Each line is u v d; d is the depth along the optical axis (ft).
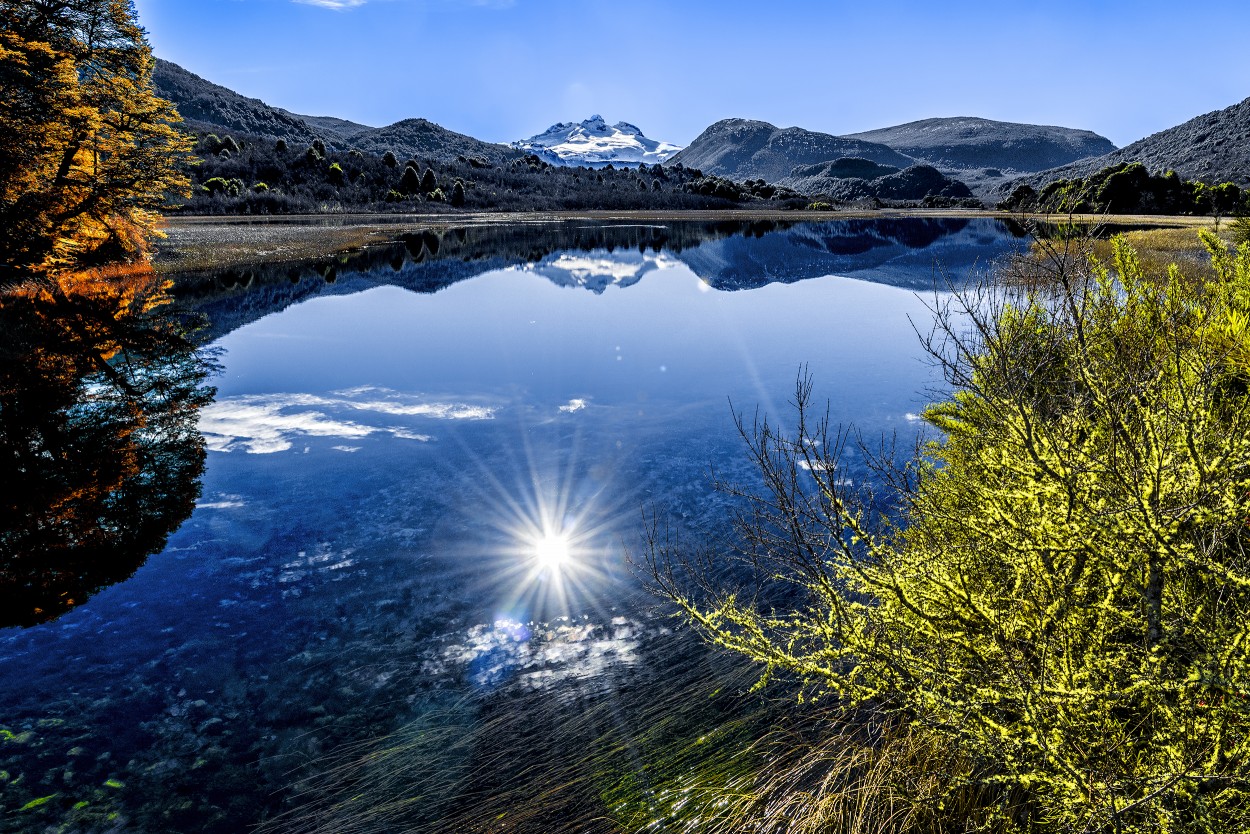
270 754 12.35
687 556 18.37
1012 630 7.45
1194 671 6.33
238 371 39.29
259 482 24.09
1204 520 6.72
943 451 13.67
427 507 22.12
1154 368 7.87
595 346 44.93
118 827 10.93
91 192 72.54
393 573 18.34
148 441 28.02
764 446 8.98
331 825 10.73
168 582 18.10
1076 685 6.89
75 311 56.34
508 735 12.32
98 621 16.46
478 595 17.17
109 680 14.42
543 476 24.35
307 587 17.78
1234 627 6.86
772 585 16.22
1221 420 9.25
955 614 8.02
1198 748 6.41
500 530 20.53
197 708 13.57
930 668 7.57
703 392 34.01
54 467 25.40
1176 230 93.91
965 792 8.43
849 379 35.29
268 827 10.82
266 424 30.17
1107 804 6.18
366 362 41.34
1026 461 8.13
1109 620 7.52
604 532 20.15
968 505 9.62
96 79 74.79
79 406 32.58
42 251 66.08
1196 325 10.03
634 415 30.71
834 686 8.79
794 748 10.64
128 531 20.76
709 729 11.67
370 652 15.16
